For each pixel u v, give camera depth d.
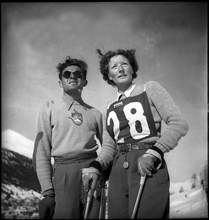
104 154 2.12
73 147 2.38
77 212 2.30
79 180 2.32
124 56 2.21
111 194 1.99
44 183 2.37
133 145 1.95
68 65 2.71
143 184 1.85
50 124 2.49
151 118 1.94
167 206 1.89
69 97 2.58
